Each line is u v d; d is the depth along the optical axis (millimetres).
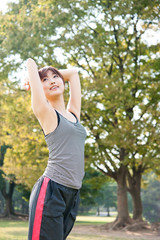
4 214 32375
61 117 2129
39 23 14453
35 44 14547
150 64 15219
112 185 57500
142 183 23109
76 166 2102
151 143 14977
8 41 14633
